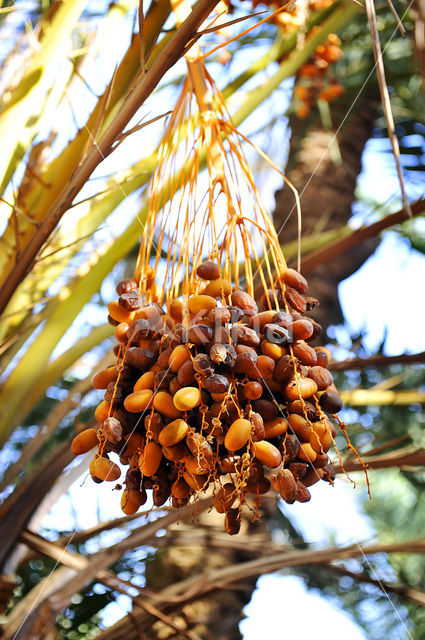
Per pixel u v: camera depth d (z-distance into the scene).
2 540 1.49
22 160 1.35
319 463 0.89
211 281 0.92
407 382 2.78
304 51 1.69
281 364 0.86
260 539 1.86
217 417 0.84
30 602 1.58
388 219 1.55
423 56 1.04
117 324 0.99
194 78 1.07
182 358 0.85
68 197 1.13
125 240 1.57
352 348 1.93
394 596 2.91
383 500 3.41
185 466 0.88
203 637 1.76
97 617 2.03
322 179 2.62
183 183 1.08
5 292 1.22
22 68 1.46
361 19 2.64
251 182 1.01
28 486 1.51
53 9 1.45
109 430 0.85
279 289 1.00
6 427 1.57
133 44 1.19
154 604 1.71
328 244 1.61
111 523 1.75
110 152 1.08
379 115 3.02
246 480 0.88
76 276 1.60
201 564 1.93
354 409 2.70
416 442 2.62
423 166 2.99
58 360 1.61
